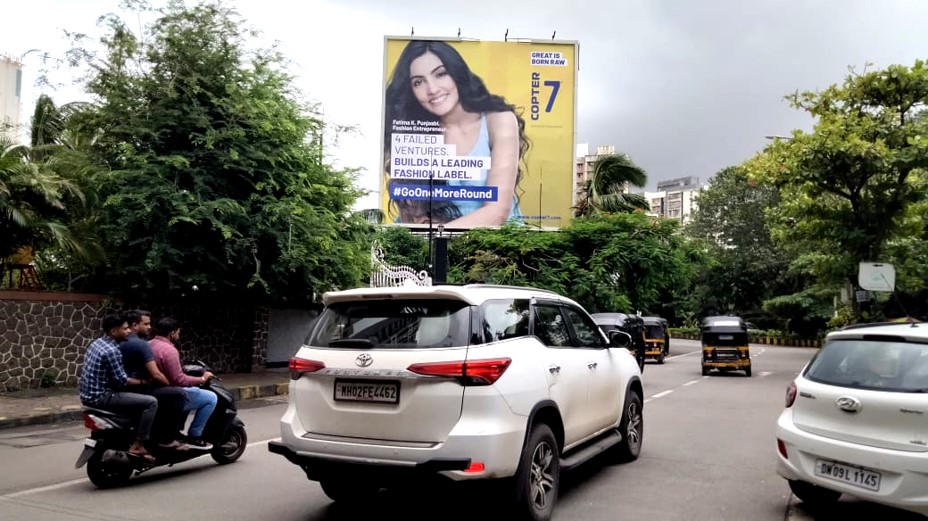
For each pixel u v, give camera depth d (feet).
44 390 42.11
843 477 17.47
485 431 15.96
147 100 48.47
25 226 41.04
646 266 76.23
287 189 50.80
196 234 48.32
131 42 48.19
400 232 118.73
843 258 67.51
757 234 157.69
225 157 48.19
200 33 49.08
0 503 20.39
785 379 66.85
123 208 45.19
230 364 56.75
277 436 32.19
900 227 65.41
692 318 191.11
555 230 86.99
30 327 42.60
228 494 21.57
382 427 16.62
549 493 18.44
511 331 18.42
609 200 104.83
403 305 17.80
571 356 21.02
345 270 55.77
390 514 19.39
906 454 16.19
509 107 98.43
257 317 57.93
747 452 28.91
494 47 98.94
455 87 98.12
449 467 15.67
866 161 59.62
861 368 18.21
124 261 47.39
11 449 28.50
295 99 54.49
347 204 57.11
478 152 97.81
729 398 49.60
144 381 23.21
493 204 97.35
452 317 17.10
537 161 98.12
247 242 47.91
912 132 61.11
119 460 22.25
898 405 16.60
